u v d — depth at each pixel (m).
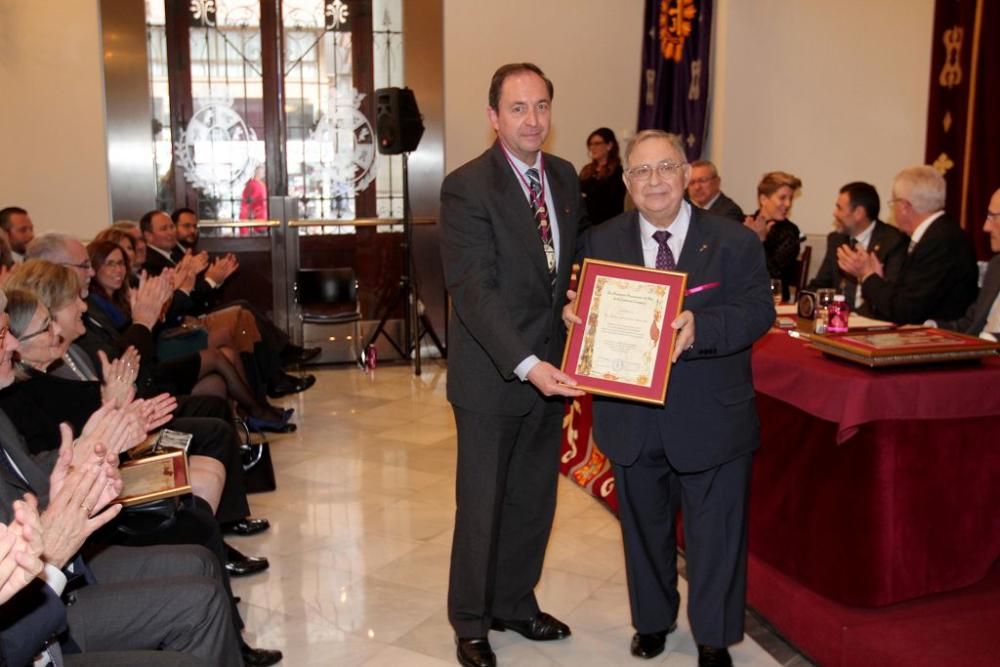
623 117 7.11
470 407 2.54
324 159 6.93
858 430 2.58
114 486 1.73
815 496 2.74
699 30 6.33
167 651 1.90
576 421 4.39
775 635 2.85
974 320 3.65
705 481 2.49
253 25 6.71
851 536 2.63
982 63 5.32
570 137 7.07
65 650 1.91
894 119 6.07
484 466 2.55
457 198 2.48
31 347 2.62
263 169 6.86
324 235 7.00
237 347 5.26
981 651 2.43
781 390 2.78
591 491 4.12
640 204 2.40
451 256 2.49
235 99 6.76
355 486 4.30
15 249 5.32
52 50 6.38
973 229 5.44
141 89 6.55
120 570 2.25
